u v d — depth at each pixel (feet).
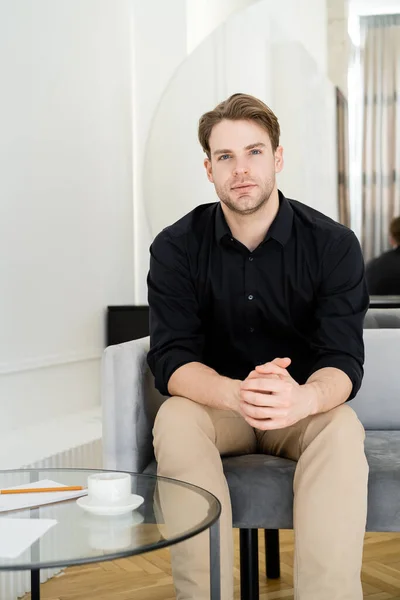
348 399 5.90
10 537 3.80
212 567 4.46
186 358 6.01
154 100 14.24
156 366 6.04
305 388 5.43
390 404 6.95
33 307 10.07
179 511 4.17
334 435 5.23
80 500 4.35
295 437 5.85
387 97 14.19
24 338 9.84
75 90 11.36
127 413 6.01
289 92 14.25
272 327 6.40
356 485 5.10
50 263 10.53
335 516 5.03
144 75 14.28
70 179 11.15
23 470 5.18
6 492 4.57
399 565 7.85
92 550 3.61
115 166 12.96
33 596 5.70
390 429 6.97
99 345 12.05
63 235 10.91
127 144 13.64
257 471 5.60
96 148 12.12
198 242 6.36
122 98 13.39
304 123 14.28
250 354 6.51
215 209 6.52
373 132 14.24
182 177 14.05
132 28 14.16
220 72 14.10
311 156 14.30
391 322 8.05
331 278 6.15
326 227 6.23
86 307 11.61
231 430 6.05
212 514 4.08
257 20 14.15
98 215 12.14
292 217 6.28
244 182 5.98
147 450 6.34
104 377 5.99
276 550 7.41
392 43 14.15
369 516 5.47
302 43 14.19
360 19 14.17
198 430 5.49
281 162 6.45
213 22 15.17
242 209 6.02
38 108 10.21
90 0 12.03
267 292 6.27
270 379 5.31
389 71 14.19
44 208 10.36
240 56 14.11
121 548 3.64
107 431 5.99
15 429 9.60
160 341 6.14
